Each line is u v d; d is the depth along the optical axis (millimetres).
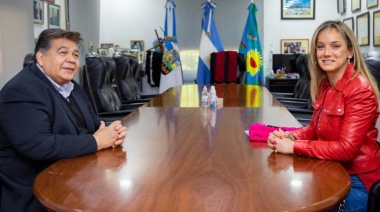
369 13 5320
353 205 1516
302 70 4371
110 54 5914
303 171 1277
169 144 1644
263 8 6809
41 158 1482
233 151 1524
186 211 945
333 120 1530
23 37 3734
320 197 1040
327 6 6715
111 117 3273
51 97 1632
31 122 1503
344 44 1543
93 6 5840
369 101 1463
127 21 7020
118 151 1545
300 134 1681
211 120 2232
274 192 1075
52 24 4531
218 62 6168
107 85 3676
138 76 5633
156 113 2531
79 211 963
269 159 1414
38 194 1092
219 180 1175
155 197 1040
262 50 6840
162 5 6965
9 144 1576
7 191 1575
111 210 959
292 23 6789
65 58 1681
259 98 3447
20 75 1636
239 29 7047
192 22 7031
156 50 6758
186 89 4457
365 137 1531
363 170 1544
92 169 1314
